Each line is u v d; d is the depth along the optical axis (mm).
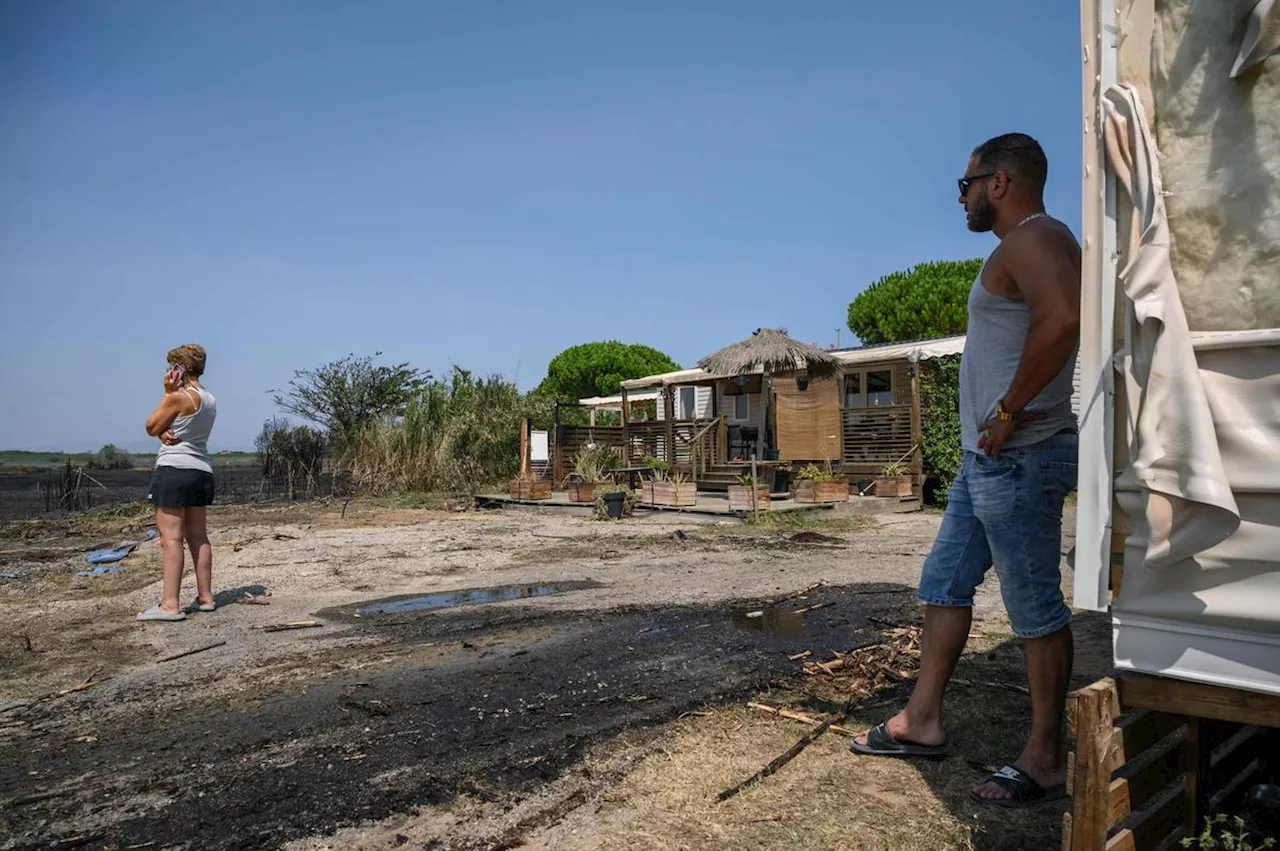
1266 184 1901
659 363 42781
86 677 4820
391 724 3834
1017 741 3400
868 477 15828
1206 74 1969
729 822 2779
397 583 7926
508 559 9328
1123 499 2045
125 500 17438
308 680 4586
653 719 3793
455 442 20438
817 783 3068
